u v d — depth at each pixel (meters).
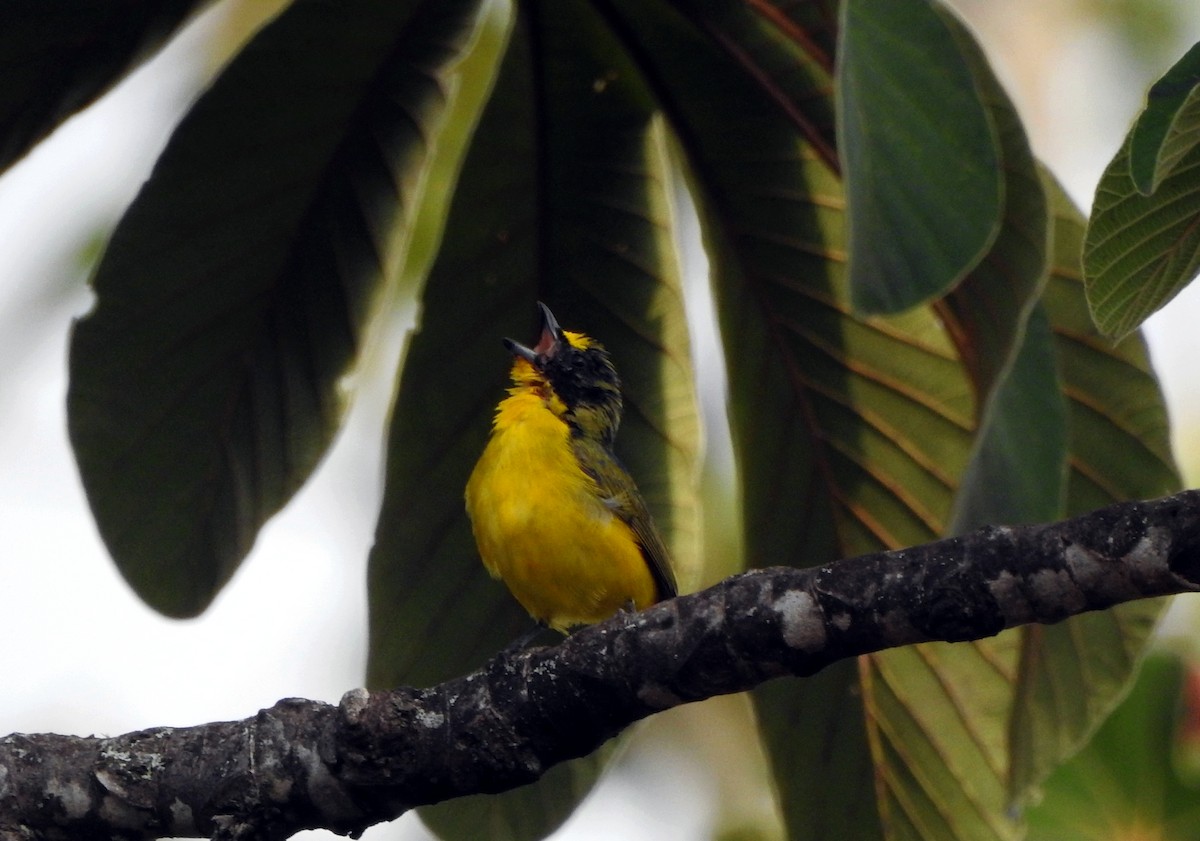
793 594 6.61
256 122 8.62
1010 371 8.10
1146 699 9.02
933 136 6.09
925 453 9.58
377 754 6.98
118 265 8.73
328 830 7.27
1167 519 6.04
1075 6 15.81
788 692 9.78
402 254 9.06
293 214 8.87
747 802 14.94
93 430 8.90
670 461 9.88
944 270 5.99
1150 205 5.67
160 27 8.19
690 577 9.95
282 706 7.31
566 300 9.59
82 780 7.15
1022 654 9.27
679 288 9.53
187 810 7.15
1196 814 8.80
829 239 9.20
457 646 9.98
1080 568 6.15
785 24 8.33
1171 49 15.14
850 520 9.84
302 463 9.27
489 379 9.72
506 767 7.04
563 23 8.80
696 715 15.29
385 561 9.70
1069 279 9.02
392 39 8.46
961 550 6.38
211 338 8.97
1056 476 8.11
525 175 9.28
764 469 9.77
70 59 8.16
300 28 8.38
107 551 9.08
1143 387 9.27
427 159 8.90
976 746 9.77
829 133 8.75
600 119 9.19
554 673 6.96
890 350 9.45
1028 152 7.56
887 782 9.87
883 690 9.80
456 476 9.77
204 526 9.21
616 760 9.89
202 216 8.75
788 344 9.59
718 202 9.27
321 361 9.16
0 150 8.38
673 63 8.80
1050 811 9.05
